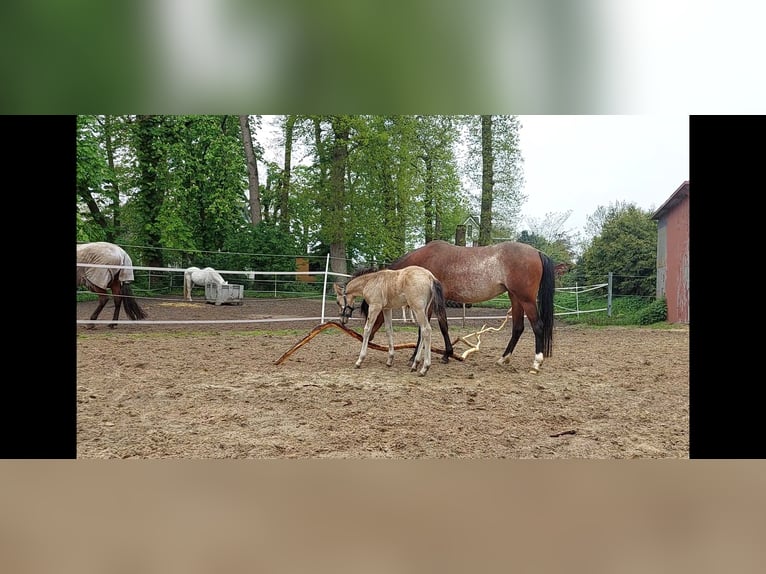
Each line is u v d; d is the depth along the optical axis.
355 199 14.30
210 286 13.02
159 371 5.74
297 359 6.73
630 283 15.73
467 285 6.28
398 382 5.34
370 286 6.11
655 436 3.66
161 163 16.58
